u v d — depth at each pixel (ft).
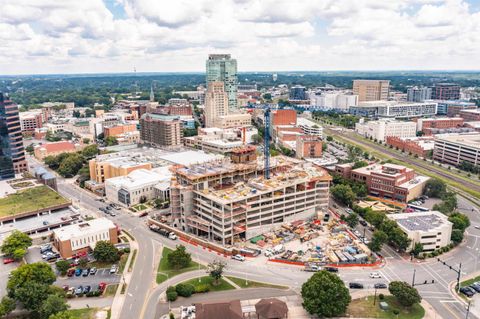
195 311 522.47
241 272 655.76
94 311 550.36
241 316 503.61
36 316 544.21
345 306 525.34
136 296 588.50
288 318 530.68
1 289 610.24
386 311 544.62
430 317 533.55
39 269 584.40
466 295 586.04
